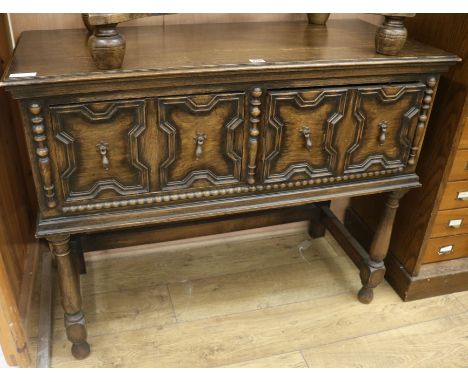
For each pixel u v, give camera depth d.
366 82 1.10
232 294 1.53
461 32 1.20
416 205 1.45
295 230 1.85
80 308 1.21
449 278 1.53
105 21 0.84
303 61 1.01
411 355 1.34
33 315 1.37
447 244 1.51
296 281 1.60
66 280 1.14
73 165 0.97
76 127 0.94
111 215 1.06
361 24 1.46
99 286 1.54
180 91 0.97
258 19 1.46
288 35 1.27
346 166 1.19
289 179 1.15
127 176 1.03
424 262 1.52
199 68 0.94
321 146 1.14
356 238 1.79
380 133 1.17
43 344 1.27
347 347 1.36
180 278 1.59
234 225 1.57
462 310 1.51
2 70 1.21
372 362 1.31
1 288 1.08
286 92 1.04
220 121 1.03
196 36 1.23
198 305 1.48
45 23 1.28
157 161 1.03
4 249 1.18
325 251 1.75
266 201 1.17
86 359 1.28
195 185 1.09
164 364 1.28
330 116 1.10
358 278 1.63
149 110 0.97
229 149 1.07
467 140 1.29
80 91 0.90
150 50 1.06
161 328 1.39
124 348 1.32
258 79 1.00
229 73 0.97
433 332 1.42
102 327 1.38
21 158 1.42
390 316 1.47
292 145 1.11
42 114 0.90
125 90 0.93
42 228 1.01
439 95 1.30
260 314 1.46
